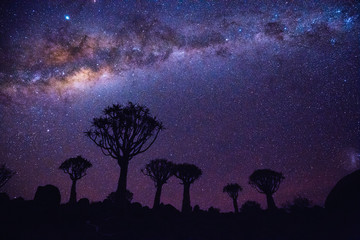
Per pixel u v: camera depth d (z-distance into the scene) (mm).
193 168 19953
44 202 13352
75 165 18703
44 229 9602
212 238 10727
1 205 11367
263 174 21984
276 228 11375
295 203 21125
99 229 10219
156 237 10312
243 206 23531
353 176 9500
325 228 8867
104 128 14008
